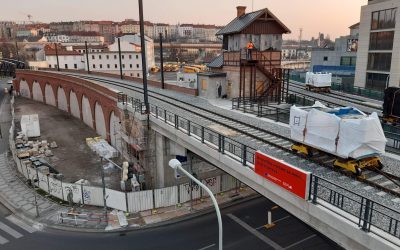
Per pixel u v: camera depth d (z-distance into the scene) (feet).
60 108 192.03
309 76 130.00
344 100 106.73
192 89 112.78
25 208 72.23
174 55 603.67
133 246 57.36
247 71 97.40
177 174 73.97
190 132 61.21
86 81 139.85
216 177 74.79
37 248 57.36
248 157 47.70
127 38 352.28
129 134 90.58
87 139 121.49
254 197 75.00
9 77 338.54
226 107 89.45
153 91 122.01
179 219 66.13
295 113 47.01
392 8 132.16
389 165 44.42
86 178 90.07
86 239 59.82
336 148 40.29
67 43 502.38
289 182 35.29
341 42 225.15
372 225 28.17
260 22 100.99
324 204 32.35
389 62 136.56
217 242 58.13
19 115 175.94
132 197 68.23
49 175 84.07
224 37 112.57
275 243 57.41
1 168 96.43
